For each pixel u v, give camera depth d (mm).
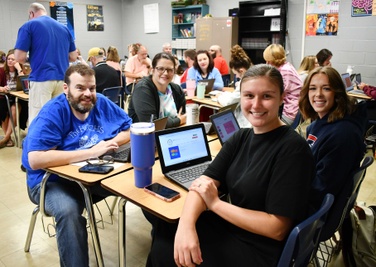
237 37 6844
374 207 2088
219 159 1443
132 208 2803
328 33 5902
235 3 7090
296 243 1062
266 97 1263
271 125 1301
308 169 1187
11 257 2148
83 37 8797
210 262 1266
